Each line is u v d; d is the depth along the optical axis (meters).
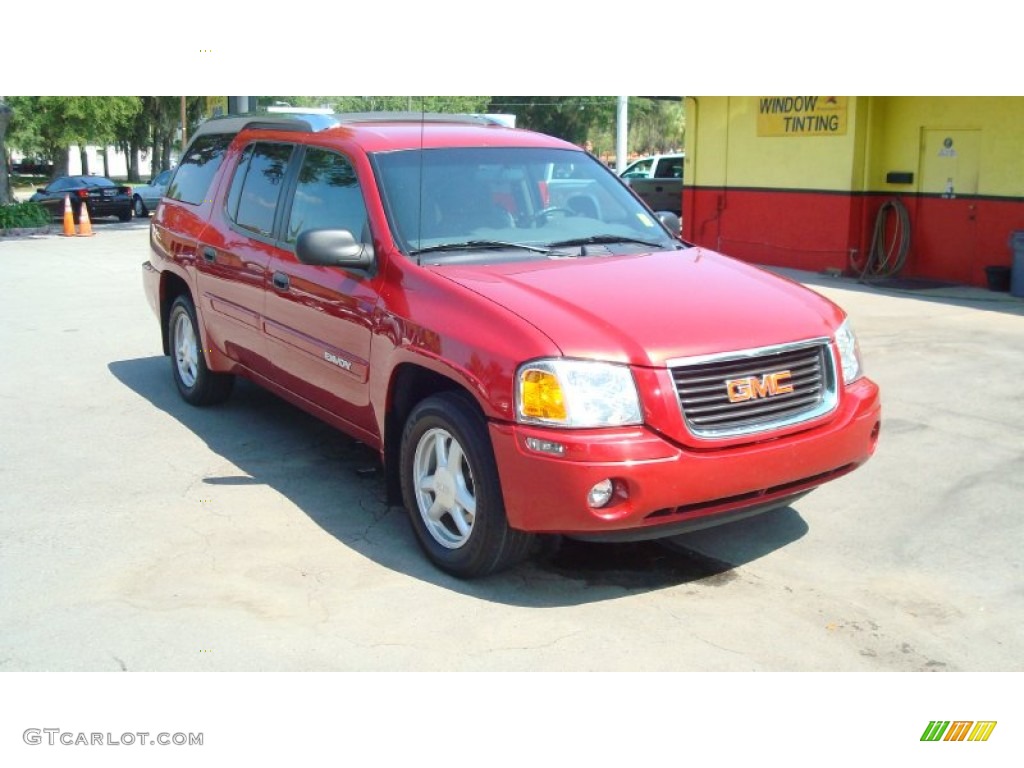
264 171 6.62
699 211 18.00
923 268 14.74
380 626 4.40
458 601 4.62
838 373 4.83
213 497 5.91
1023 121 13.13
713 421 4.41
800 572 4.93
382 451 5.27
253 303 6.40
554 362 4.28
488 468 4.50
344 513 5.66
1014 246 12.71
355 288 5.36
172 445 6.87
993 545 5.20
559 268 5.16
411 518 5.04
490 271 5.07
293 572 4.92
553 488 4.26
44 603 4.61
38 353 9.79
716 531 5.42
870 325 10.92
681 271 5.23
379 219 5.36
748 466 4.41
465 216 5.52
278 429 7.23
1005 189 13.49
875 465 6.37
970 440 6.84
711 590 4.75
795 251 16.23
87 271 16.38
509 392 4.34
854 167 15.02
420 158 5.73
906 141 14.67
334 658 4.15
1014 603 4.60
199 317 7.23
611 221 5.98
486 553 4.60
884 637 4.31
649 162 25.41
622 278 5.02
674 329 4.48
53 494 5.96
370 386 5.26
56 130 47.09
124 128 53.12
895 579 4.84
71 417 7.56
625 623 4.44
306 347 5.85
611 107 51.94
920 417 7.38
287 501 5.85
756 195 16.86
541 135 6.43
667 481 4.26
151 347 10.05
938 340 10.05
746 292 4.98
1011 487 5.98
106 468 6.42
